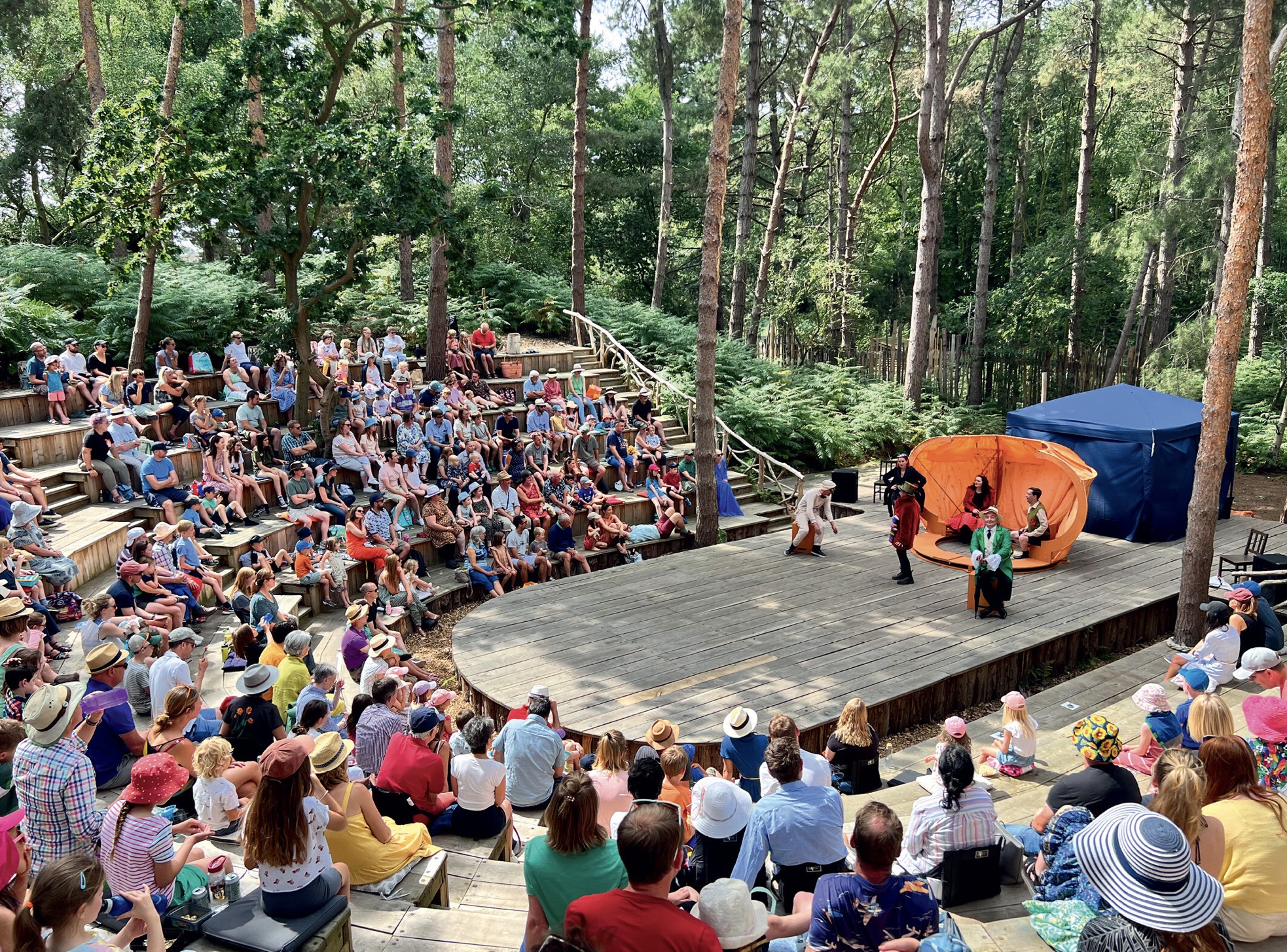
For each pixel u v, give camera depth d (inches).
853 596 507.5
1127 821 148.7
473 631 461.4
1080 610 482.3
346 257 627.5
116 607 378.3
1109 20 1070.4
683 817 230.5
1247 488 849.5
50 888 133.5
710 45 1209.4
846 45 1076.5
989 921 189.9
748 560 575.8
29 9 1004.6
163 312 715.4
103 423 522.3
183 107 649.0
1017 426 641.6
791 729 226.1
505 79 1382.9
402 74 668.7
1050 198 1563.7
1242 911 171.3
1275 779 223.5
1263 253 1004.6
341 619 494.9
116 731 257.8
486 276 1013.2
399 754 244.4
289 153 568.4
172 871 177.6
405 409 666.8
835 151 1518.2
